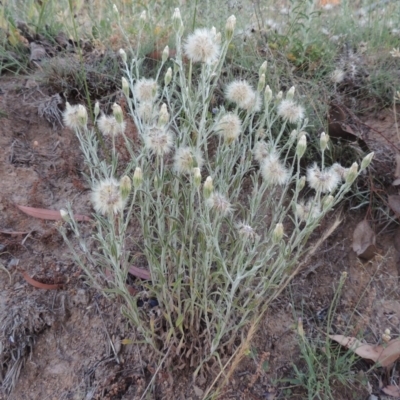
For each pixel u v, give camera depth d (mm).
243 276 1617
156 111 1911
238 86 1901
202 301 1847
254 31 3299
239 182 2033
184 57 2877
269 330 2176
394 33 3646
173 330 1885
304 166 2680
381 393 2027
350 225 2559
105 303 2176
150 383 1906
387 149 2725
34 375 2029
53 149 2713
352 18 3859
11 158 2594
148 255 1831
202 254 1888
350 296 2346
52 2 3473
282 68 2900
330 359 2053
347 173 1653
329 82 3057
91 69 2924
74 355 2074
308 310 2273
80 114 1819
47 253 2320
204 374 2010
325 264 2428
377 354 2029
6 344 2041
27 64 3166
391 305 2324
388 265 2451
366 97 3143
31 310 2117
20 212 2418
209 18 3260
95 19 3492
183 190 1874
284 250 1675
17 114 2783
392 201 2447
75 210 2480
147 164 1935
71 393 1980
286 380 1980
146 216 1824
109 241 1789
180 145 1887
